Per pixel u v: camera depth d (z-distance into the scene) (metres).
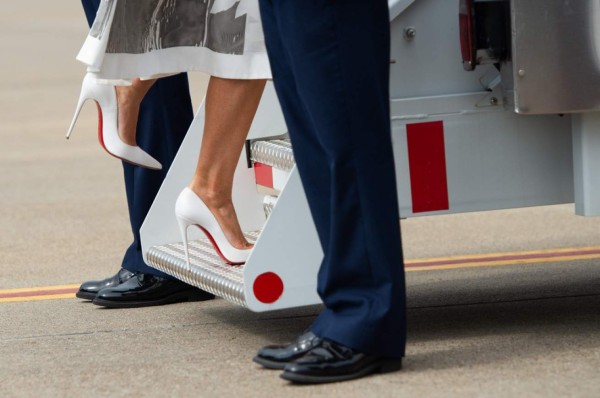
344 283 5.14
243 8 6.00
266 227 5.59
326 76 4.93
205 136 6.18
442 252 9.27
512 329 6.17
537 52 5.59
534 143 5.92
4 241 10.08
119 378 5.44
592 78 5.61
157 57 6.09
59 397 5.18
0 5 46.62
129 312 7.06
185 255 6.38
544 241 9.59
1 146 15.84
